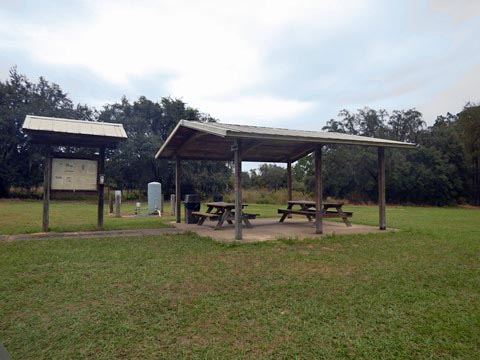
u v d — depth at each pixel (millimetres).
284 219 10688
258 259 4965
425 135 27312
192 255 5207
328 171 27172
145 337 2432
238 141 6582
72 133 7520
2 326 2594
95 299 3219
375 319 2799
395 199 26812
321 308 3033
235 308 3020
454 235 7535
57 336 2424
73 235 7129
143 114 26719
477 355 2213
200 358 2139
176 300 3203
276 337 2453
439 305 3143
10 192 24016
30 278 3848
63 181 7926
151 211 13758
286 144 9508
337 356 2191
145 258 4957
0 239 6477
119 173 24406
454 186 26000
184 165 25328
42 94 25594
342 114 29578
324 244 6246
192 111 27312
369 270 4375
